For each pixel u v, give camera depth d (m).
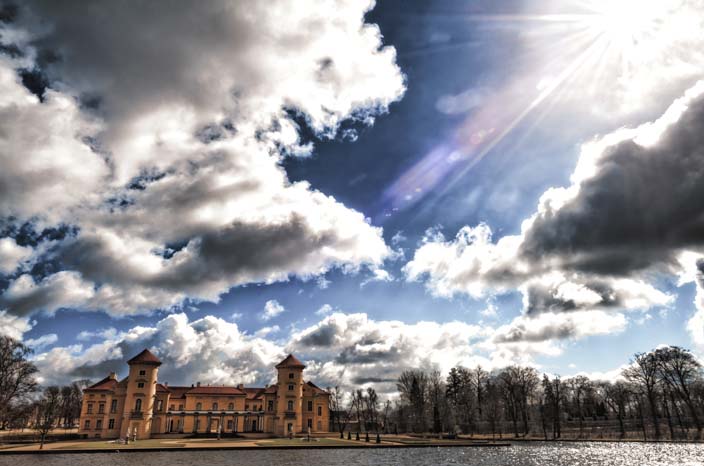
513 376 121.44
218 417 118.75
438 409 133.38
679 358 97.94
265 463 50.78
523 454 65.50
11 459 55.78
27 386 81.44
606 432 114.50
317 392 128.38
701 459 58.78
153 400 104.62
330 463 51.44
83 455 61.69
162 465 47.94
